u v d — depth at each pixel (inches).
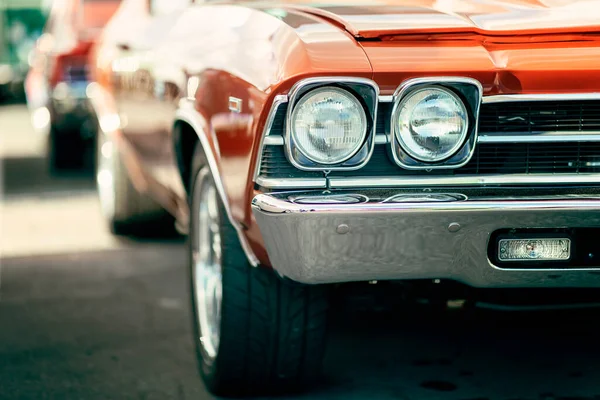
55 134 392.5
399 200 116.2
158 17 199.9
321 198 116.8
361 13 128.0
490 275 119.0
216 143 139.8
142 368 163.6
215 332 149.6
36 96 438.0
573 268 119.5
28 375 161.0
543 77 121.4
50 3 783.1
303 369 144.2
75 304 204.4
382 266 117.6
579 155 124.0
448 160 120.6
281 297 138.3
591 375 155.3
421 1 138.3
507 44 122.7
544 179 122.0
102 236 273.6
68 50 379.9
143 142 204.5
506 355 165.6
